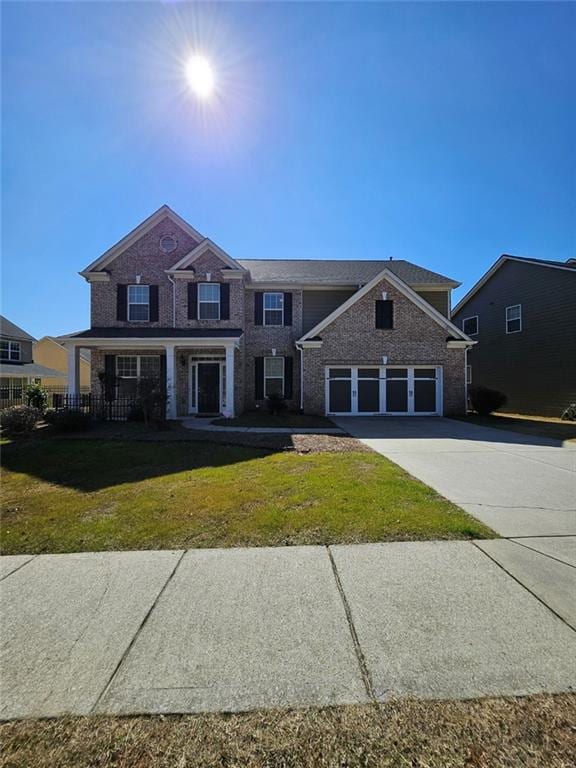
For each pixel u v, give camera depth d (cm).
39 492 570
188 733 188
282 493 542
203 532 419
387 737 185
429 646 244
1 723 193
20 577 332
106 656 238
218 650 242
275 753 178
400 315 1655
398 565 346
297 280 1816
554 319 1825
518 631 258
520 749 179
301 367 1706
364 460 751
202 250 1667
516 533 411
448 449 882
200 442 954
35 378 2916
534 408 1930
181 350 1662
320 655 237
